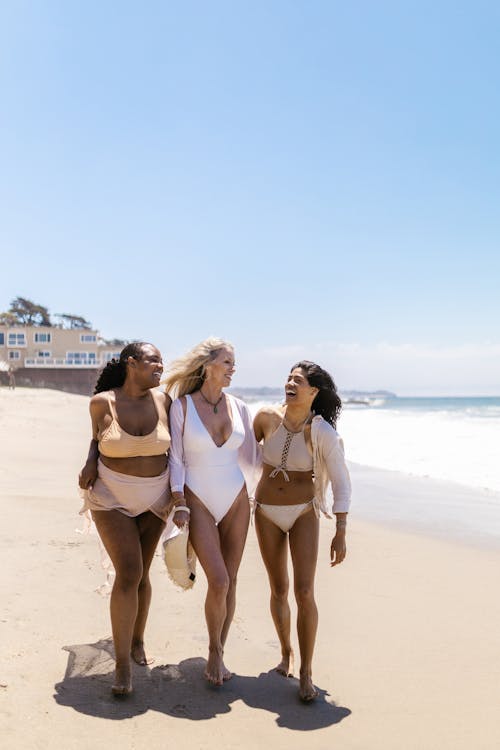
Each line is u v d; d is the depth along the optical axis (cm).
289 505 418
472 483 1295
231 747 323
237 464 434
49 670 395
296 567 402
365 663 433
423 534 820
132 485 399
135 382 411
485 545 757
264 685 398
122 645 375
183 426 420
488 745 331
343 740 334
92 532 717
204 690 387
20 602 498
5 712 342
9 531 708
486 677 411
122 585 378
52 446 1648
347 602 556
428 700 381
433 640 472
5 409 3022
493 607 543
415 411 6266
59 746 313
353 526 871
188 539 414
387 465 1623
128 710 356
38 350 7638
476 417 4381
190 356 432
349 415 5069
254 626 495
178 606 526
